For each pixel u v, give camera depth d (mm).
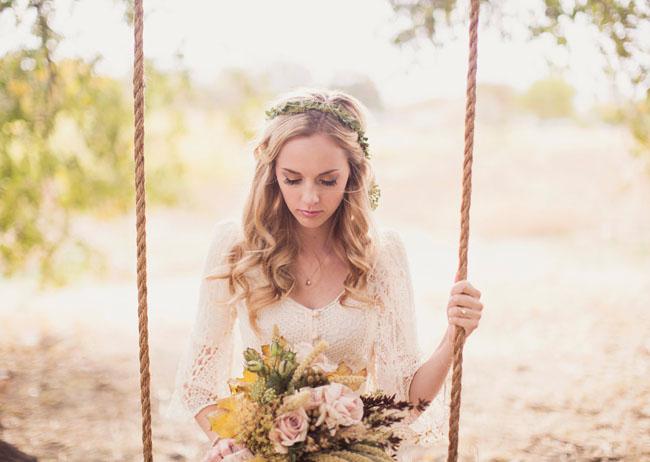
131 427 4617
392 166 19891
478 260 11148
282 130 2314
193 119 7395
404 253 2600
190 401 2506
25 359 5941
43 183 6242
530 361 5859
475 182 17719
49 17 3840
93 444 4305
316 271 2535
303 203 2301
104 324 7250
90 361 5922
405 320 2527
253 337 2498
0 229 5941
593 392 4984
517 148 20859
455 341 2172
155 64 4586
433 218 15250
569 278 9180
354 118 2418
